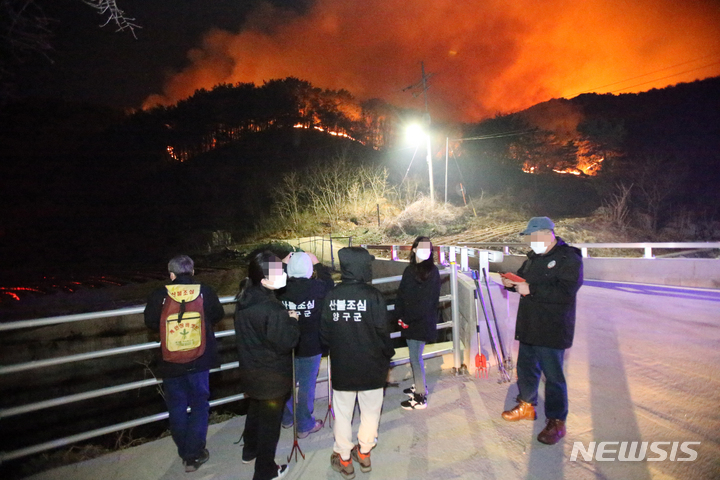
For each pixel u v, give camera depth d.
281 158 63.88
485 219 34.38
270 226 40.09
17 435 6.87
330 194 41.56
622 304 8.76
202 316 3.63
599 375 4.98
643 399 4.34
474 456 3.58
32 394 7.07
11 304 10.90
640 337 6.32
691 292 9.76
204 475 3.61
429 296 4.29
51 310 9.56
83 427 7.38
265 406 3.32
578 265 3.48
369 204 41.12
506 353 5.42
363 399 3.46
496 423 4.07
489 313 5.61
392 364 5.43
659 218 31.30
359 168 44.88
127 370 7.82
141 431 7.62
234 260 22.84
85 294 12.80
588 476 3.22
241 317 3.32
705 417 3.94
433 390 4.90
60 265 29.23
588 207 38.22
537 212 36.59
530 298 3.68
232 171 60.44
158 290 3.65
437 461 3.55
